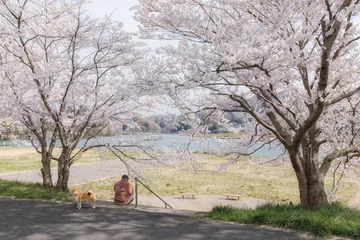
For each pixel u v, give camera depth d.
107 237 5.80
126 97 8.98
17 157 32.69
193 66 6.36
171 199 15.05
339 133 9.27
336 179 21.00
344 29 6.97
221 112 9.54
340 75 7.04
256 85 6.65
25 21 10.35
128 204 8.88
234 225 6.58
